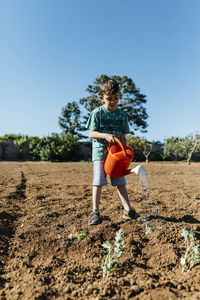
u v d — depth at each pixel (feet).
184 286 4.78
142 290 4.73
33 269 5.71
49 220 8.61
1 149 63.87
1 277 5.42
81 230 7.62
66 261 6.15
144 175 7.46
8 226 8.13
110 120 8.74
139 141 60.13
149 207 10.12
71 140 66.59
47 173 24.79
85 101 94.53
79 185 16.02
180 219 8.63
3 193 12.80
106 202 10.91
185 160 64.75
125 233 7.38
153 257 6.29
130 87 93.30
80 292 4.76
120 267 5.79
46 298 4.64
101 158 8.49
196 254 5.85
